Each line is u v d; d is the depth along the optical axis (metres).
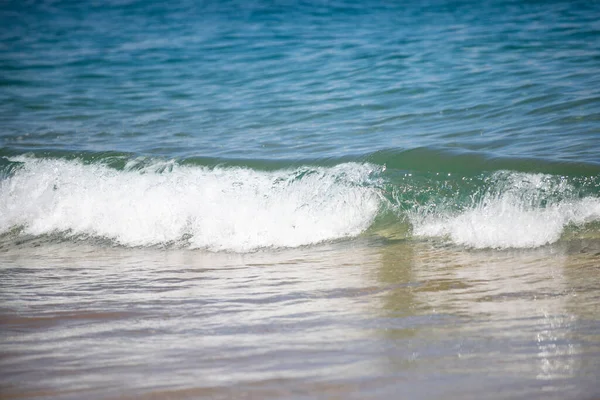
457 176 16.70
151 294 11.88
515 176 16.14
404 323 9.56
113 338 9.29
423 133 22.19
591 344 8.36
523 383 7.21
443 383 7.29
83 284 12.86
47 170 19.48
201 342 9.00
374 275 12.72
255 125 25.53
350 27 48.34
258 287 12.16
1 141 24.17
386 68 34.19
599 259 12.90
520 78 28.95
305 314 10.23
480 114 24.08
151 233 17.12
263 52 41.19
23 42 48.44
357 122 24.78
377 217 16.41
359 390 7.16
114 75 37.22
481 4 53.31
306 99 29.34
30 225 18.25
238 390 7.26
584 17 42.53
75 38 49.56
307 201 16.91
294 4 60.81
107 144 23.45
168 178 18.28
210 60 39.91
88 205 18.22
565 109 23.31
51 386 7.55
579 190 15.35
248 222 16.72
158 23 55.25
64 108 30.06
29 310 10.92
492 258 13.61
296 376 7.61
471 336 8.86
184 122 26.70
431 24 46.66
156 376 7.75
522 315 9.76
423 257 14.00
